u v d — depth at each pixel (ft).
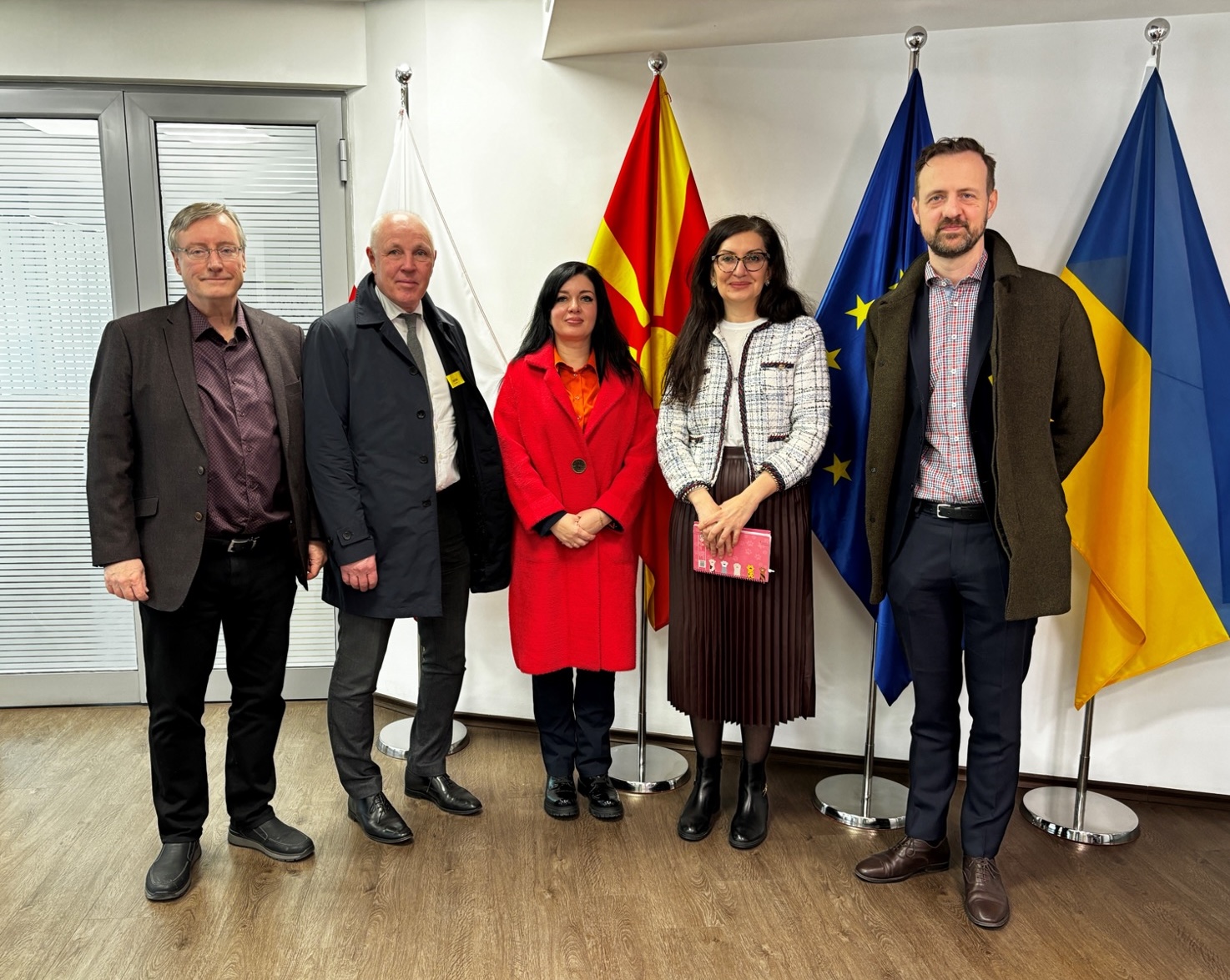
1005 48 8.02
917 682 6.78
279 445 6.66
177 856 6.70
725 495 7.18
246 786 7.11
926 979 5.77
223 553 6.43
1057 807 8.07
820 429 7.05
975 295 6.23
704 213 8.69
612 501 7.41
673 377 7.48
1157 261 7.32
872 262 7.81
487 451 7.58
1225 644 8.09
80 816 7.80
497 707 9.98
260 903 6.49
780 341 7.23
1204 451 7.36
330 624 10.63
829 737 9.14
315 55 9.68
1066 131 7.99
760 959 5.95
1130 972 5.85
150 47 9.52
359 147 9.94
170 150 9.90
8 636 10.39
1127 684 8.32
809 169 8.63
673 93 8.76
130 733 9.67
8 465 10.18
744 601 7.18
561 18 7.82
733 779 8.80
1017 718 6.50
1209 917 6.51
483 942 6.08
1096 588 7.68
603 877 6.91
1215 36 7.61
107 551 6.12
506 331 9.50
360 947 6.02
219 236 6.15
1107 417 7.50
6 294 9.97
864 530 8.03
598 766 8.02
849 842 7.52
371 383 6.93
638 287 8.46
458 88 9.29
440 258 9.21
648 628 9.42
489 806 8.09
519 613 7.66
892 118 8.39
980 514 6.27
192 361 6.29
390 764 8.98
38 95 9.68
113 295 10.05
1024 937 6.23
